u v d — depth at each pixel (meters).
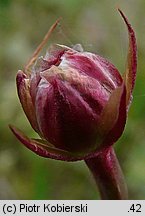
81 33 0.25
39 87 0.13
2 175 0.21
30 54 0.25
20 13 0.26
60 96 0.13
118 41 0.25
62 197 0.20
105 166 0.14
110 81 0.13
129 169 0.20
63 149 0.13
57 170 0.21
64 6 0.26
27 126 0.21
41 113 0.13
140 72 0.21
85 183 0.21
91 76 0.13
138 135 0.21
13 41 0.25
